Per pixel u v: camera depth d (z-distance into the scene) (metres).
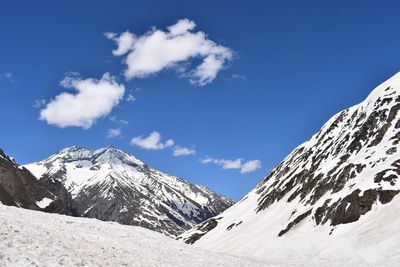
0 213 36.94
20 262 24.78
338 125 155.88
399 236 69.75
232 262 43.84
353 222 85.19
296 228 103.31
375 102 127.19
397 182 86.44
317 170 132.50
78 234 37.34
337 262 69.94
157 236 48.06
